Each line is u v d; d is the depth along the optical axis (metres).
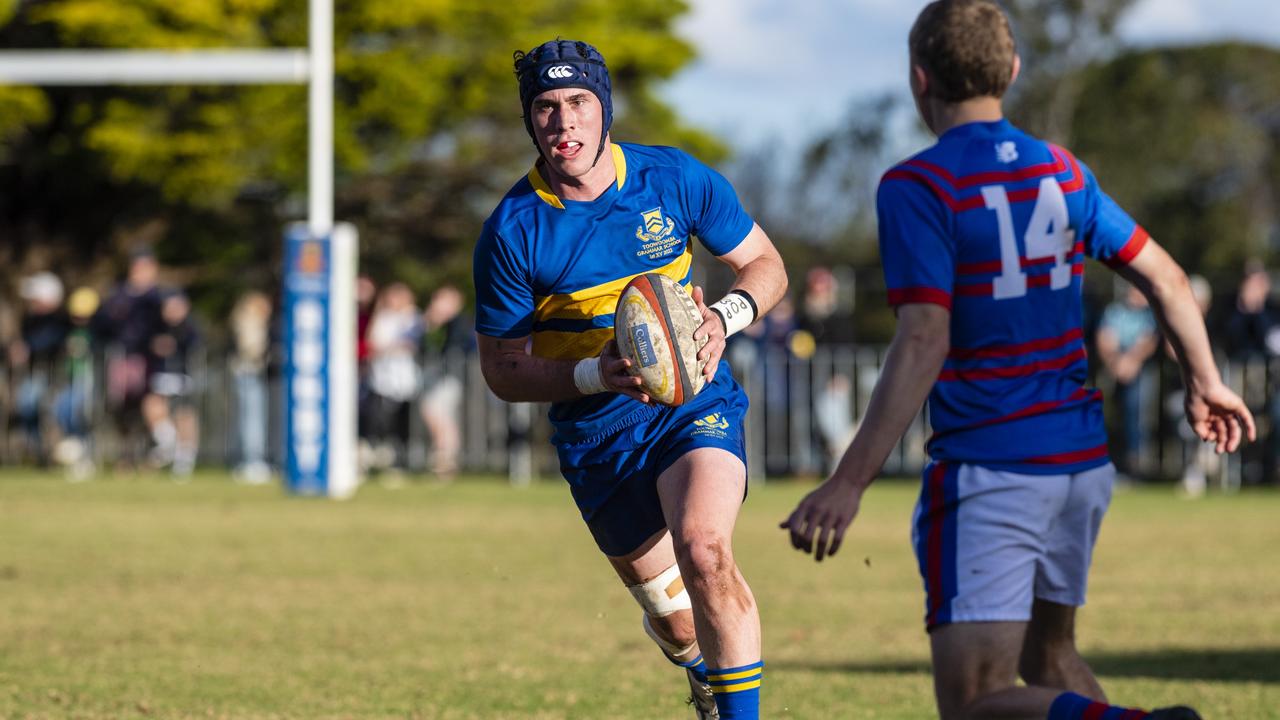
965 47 14.29
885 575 36.16
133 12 101.31
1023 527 13.89
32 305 75.25
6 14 101.31
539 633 27.81
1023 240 14.07
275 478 67.06
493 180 119.31
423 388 68.19
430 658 25.19
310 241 57.00
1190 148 152.62
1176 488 63.06
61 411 70.69
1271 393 62.47
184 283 118.56
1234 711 20.75
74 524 47.00
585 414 17.19
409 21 109.81
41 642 26.55
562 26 118.12
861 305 124.69
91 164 108.50
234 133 106.75
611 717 20.72
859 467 13.50
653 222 16.98
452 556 39.22
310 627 28.36
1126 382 62.00
